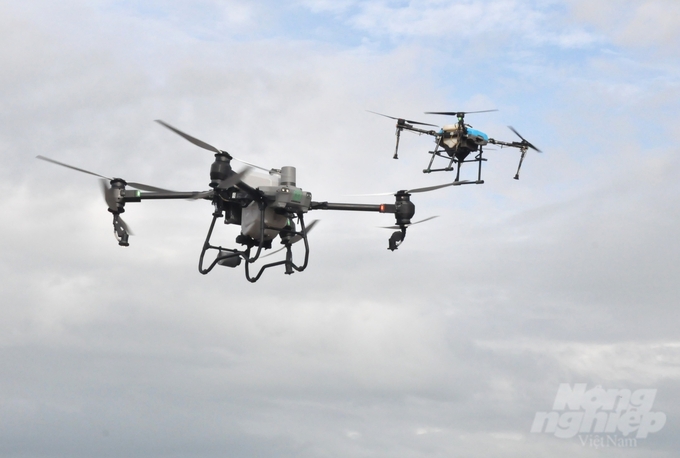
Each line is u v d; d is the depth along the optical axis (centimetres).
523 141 4872
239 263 2589
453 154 4694
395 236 2617
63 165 2527
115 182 2578
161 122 2244
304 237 2477
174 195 2533
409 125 4756
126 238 2600
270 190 2416
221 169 2298
